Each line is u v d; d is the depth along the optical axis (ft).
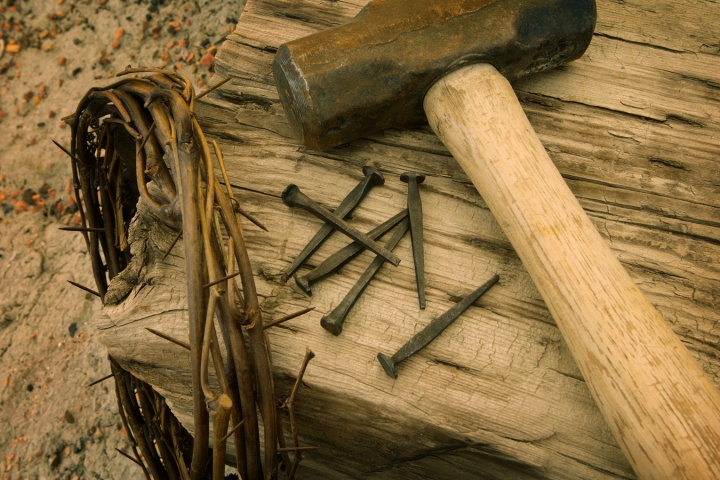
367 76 1.65
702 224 1.73
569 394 1.59
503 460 1.59
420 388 1.60
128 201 1.97
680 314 1.66
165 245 1.67
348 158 1.79
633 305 1.47
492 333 1.64
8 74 2.94
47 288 2.66
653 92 1.85
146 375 1.66
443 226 1.72
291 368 1.61
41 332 2.60
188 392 1.66
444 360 1.62
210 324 1.40
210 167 1.51
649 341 1.44
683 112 1.83
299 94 1.64
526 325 1.64
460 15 1.68
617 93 1.85
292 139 1.81
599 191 1.76
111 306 1.68
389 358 1.60
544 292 1.53
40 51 2.96
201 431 1.45
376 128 1.75
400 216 1.73
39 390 2.54
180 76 1.69
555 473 1.57
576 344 1.48
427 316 1.65
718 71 1.87
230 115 1.84
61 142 2.83
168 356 1.63
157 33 2.93
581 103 1.83
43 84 2.92
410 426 1.60
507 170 1.59
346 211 1.73
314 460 1.75
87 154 1.82
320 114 1.65
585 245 1.52
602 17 1.92
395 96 1.68
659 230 1.73
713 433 1.37
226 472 2.23
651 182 1.77
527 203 1.56
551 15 1.70
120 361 1.66
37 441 2.48
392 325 1.64
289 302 1.66
